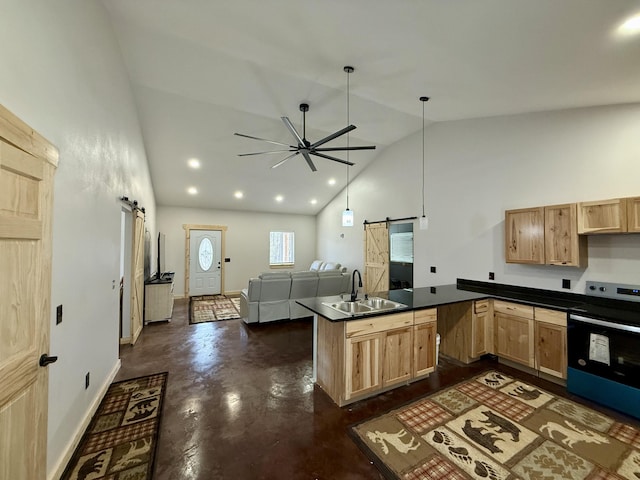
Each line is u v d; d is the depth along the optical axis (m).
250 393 2.68
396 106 3.62
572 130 3.09
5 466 1.19
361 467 1.79
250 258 8.33
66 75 1.81
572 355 2.64
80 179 2.05
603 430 2.13
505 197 3.69
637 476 1.71
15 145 1.21
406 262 5.23
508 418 2.29
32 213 1.36
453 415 2.33
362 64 2.56
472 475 1.72
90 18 2.18
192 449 1.94
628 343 2.30
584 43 1.75
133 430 2.13
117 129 3.03
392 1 1.60
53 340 1.66
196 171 5.95
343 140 5.31
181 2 2.04
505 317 3.24
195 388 2.76
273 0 1.79
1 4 1.18
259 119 4.47
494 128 3.81
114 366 3.01
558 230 2.98
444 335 3.62
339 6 1.74
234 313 5.76
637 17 1.45
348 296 3.35
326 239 8.33
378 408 2.44
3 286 1.18
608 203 2.64
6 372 1.19
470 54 2.07
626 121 2.75
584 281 2.99
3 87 1.20
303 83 3.41
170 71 3.35
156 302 5.03
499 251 3.75
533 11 1.50
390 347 2.67
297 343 4.02
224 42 2.50
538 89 2.58
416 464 1.81
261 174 6.34
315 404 2.50
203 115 4.33
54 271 1.68
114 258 2.98
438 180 4.59
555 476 1.71
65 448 1.81
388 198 5.70
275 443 2.00
